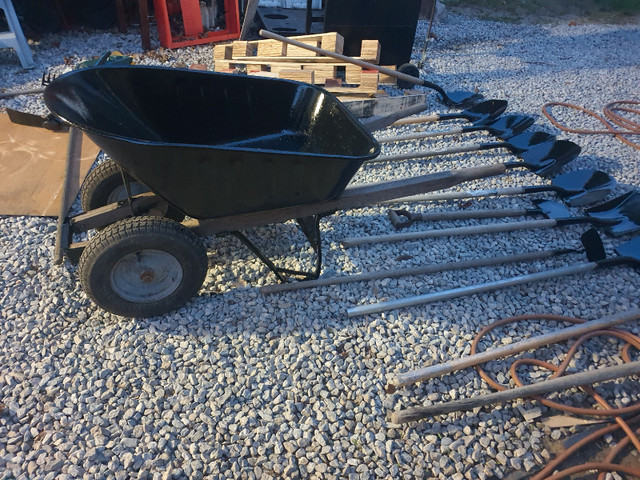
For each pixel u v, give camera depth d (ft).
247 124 11.34
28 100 18.45
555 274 11.70
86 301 10.37
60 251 9.54
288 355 9.44
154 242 8.89
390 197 10.07
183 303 10.08
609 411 8.50
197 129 11.09
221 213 9.33
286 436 8.16
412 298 10.76
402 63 23.30
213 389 8.79
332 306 10.60
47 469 7.42
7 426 7.98
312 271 11.45
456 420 8.56
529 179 15.85
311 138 11.04
